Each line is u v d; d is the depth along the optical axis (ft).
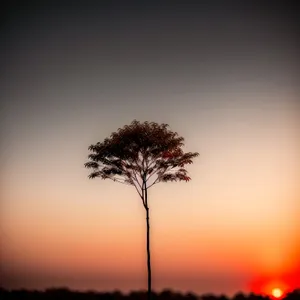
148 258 59.88
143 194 62.54
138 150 62.85
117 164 62.80
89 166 64.34
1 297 80.18
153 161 63.52
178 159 63.98
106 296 77.71
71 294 80.18
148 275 59.62
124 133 63.52
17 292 82.38
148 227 61.00
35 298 78.23
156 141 62.54
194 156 64.59
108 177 64.08
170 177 63.41
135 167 63.36
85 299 77.10
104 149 63.21
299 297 75.61
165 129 64.59
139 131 63.05
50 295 79.92
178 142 63.98
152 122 65.05
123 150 62.28
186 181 63.77
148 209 62.13
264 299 77.66
